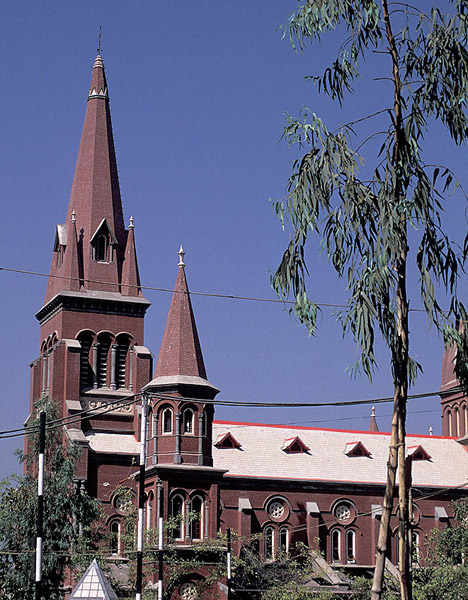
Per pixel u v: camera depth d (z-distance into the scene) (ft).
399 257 110.83
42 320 331.98
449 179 111.24
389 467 113.09
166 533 265.13
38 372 323.37
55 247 331.77
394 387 113.50
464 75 111.75
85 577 152.25
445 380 366.63
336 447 336.90
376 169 113.29
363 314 106.73
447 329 110.63
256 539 304.30
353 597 273.13
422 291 110.93
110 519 292.40
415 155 112.16
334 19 112.06
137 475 281.33
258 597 277.23
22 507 246.47
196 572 266.36
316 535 314.35
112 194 329.31
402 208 109.50
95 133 335.06
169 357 282.56
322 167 109.91
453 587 243.81
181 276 290.76
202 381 280.72
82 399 307.99
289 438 331.98
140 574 168.96
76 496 253.85
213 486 277.03
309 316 110.73
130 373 315.78
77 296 313.12
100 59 344.90
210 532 273.95
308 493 319.88
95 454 295.48
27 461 257.96
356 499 324.60
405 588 111.55
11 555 242.37
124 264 323.78
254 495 313.73
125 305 318.45
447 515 331.16
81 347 311.47
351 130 112.27
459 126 111.96
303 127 110.63
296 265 111.86
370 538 322.55
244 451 322.34
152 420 280.92
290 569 280.31
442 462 345.72
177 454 275.18
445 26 112.57
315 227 110.73
